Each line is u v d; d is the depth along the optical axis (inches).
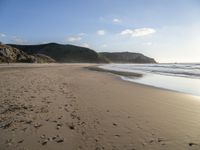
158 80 749.9
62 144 158.7
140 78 823.7
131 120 227.1
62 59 6378.0
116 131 191.3
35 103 276.4
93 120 221.6
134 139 174.1
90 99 333.1
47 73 879.1
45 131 182.4
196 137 181.6
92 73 1068.5
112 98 353.1
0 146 149.9
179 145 164.4
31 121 205.8
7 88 378.3
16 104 264.1
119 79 748.6
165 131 195.2
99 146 158.4
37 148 150.1
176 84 629.6
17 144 154.5
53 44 7086.6
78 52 6771.7
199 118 240.5
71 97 337.4
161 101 342.3
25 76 649.0
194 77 888.3
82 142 164.4
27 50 6830.7
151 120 229.1
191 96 398.6
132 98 361.7
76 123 208.7
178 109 285.3
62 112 244.1
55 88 422.3
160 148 158.2
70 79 653.9
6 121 201.3
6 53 2511.1
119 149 154.9
